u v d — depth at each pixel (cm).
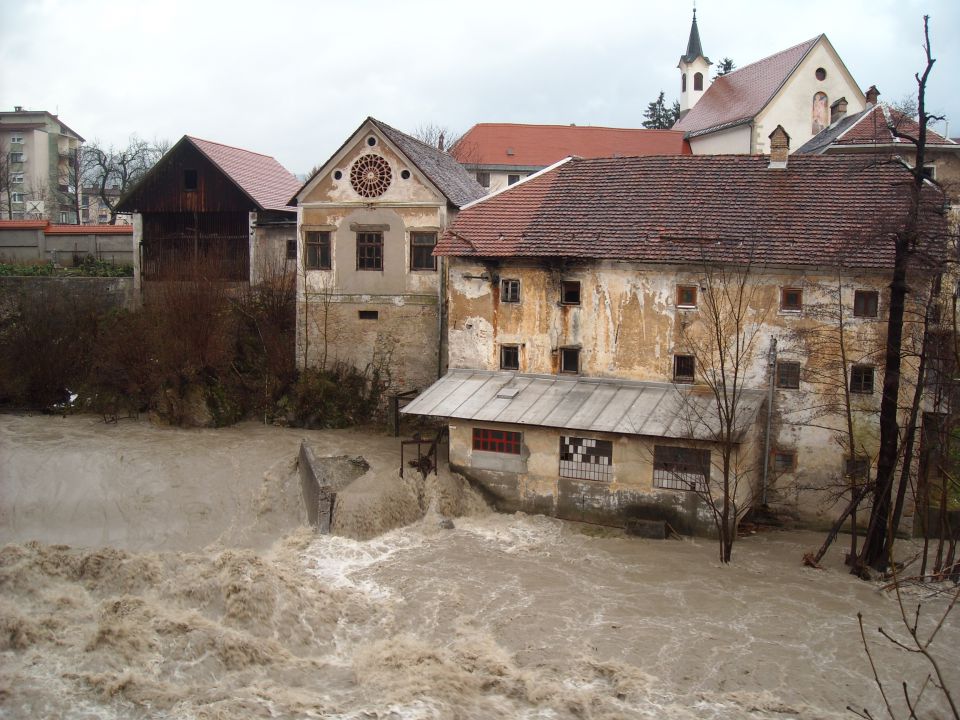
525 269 2806
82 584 1970
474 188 3775
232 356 3484
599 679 1706
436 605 1995
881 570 2214
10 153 8381
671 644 1827
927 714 1595
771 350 2562
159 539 2372
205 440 3105
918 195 2141
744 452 2422
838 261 2453
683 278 2638
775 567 2262
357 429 3316
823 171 2812
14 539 2317
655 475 2492
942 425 2289
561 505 2595
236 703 1577
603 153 6172
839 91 5306
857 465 2530
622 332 2720
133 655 1695
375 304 3331
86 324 3653
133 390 3378
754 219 2689
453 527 2506
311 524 2489
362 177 3294
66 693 1572
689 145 6169
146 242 3975
